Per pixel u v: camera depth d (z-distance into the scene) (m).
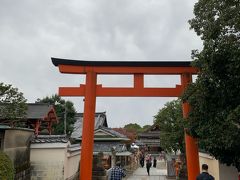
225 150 10.97
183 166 25.03
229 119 9.27
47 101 38.75
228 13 10.06
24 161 15.24
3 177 9.71
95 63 16.08
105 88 16.12
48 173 16.11
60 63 16.06
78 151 20.97
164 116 34.88
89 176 15.48
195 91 11.67
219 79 10.77
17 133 14.21
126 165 35.78
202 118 11.38
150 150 78.06
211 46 10.36
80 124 45.16
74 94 16.09
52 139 16.86
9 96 14.99
